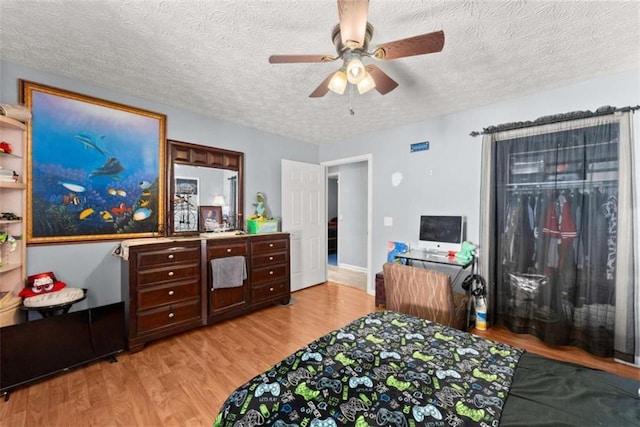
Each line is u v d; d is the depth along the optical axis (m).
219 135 3.37
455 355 1.31
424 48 1.42
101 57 2.00
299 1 1.42
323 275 4.57
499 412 0.94
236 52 1.92
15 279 2.11
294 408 0.96
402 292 2.51
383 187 3.84
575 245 2.36
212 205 3.30
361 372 1.16
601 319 2.24
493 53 1.92
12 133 2.11
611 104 2.24
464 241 3.05
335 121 3.45
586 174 2.32
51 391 1.83
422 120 3.40
